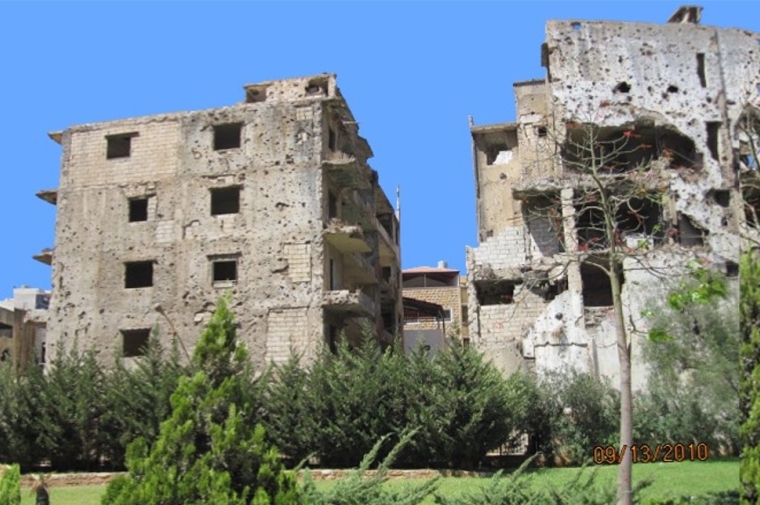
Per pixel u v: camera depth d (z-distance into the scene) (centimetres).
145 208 4547
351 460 3222
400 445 1886
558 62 4681
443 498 1784
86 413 3378
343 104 4550
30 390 3484
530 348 4219
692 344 3525
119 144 4684
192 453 1367
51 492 2859
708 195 4475
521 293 4388
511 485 1780
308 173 4356
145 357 3694
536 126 4791
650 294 3978
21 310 5350
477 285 4519
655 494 2314
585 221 4422
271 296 4203
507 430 3180
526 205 4538
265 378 3397
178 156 4512
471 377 3169
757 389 1577
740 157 4634
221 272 4362
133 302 4319
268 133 4459
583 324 4156
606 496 1728
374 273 5012
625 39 4738
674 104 4634
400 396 3191
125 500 1298
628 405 1742
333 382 3253
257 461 1390
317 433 3198
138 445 1384
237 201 4550
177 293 4291
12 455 3425
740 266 1705
